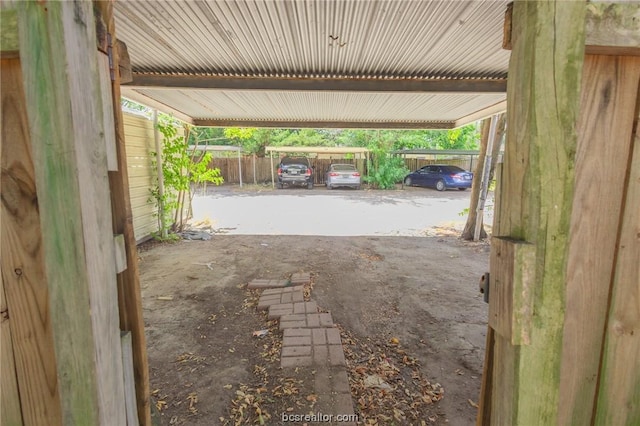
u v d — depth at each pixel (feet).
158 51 10.25
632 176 2.76
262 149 60.23
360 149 49.55
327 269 14.78
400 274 14.21
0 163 2.65
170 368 7.72
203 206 33.53
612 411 3.01
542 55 2.46
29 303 2.79
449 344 8.82
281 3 7.16
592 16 2.48
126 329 3.19
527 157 2.56
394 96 14.94
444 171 47.55
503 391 2.82
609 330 2.90
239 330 9.48
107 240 2.82
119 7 7.36
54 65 2.46
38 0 2.42
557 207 2.57
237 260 16.07
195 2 7.15
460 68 11.81
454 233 22.25
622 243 2.82
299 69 11.98
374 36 8.97
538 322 2.62
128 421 3.13
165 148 20.53
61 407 2.74
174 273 14.21
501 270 2.72
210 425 6.05
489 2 7.04
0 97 2.62
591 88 2.64
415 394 6.92
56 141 2.52
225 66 11.76
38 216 2.68
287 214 29.19
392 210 31.48
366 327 9.70
